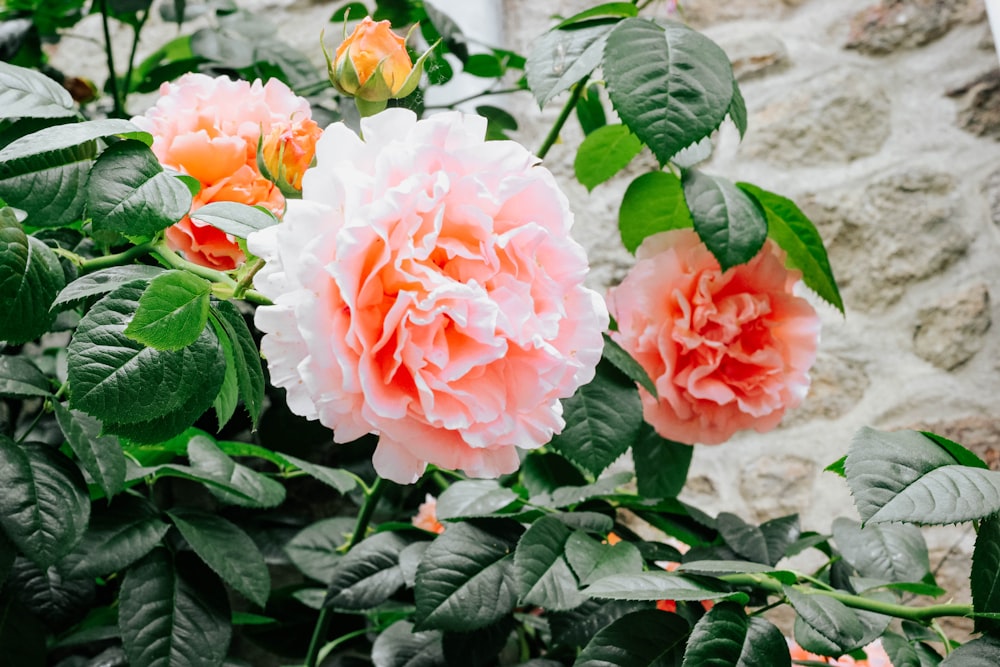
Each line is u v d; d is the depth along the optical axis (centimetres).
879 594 95
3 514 63
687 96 70
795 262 96
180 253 73
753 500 132
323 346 43
